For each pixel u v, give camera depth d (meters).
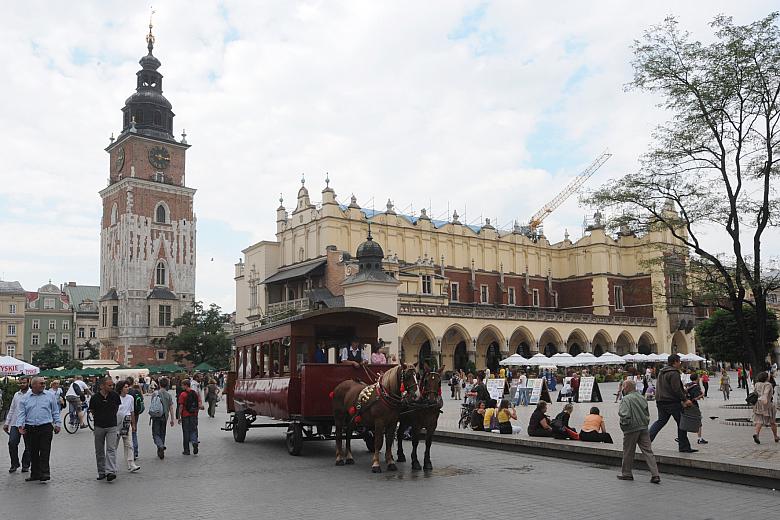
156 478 15.95
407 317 63.12
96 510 12.43
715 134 24.17
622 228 27.22
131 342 97.94
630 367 79.94
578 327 77.69
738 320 24.97
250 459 19.09
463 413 25.48
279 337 21.14
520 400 38.34
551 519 11.23
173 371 77.44
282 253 80.06
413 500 12.84
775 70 23.17
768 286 24.45
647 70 24.70
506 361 56.84
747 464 14.24
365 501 12.81
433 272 73.00
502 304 85.56
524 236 90.75
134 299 99.00
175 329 101.06
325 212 73.06
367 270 59.94
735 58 23.41
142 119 104.62
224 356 87.81
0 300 119.94
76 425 29.50
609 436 18.78
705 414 28.02
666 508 11.99
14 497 13.77
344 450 20.78
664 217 27.02
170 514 12.01
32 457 15.77
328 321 20.50
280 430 29.02
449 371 70.00
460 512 11.79
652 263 27.44
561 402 41.28
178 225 104.62
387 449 16.42
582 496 13.09
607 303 88.19
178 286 103.19
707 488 13.87
